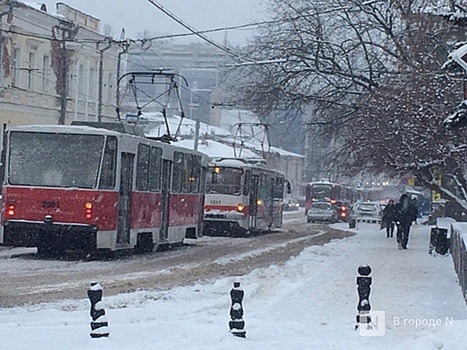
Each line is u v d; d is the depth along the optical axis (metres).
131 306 15.70
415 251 33.06
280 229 52.09
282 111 42.16
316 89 40.44
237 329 12.51
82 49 55.47
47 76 51.81
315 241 40.22
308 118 42.75
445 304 17.45
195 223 33.91
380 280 21.52
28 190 24.27
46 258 24.88
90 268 22.48
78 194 24.09
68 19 53.97
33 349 10.97
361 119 35.03
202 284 19.94
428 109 28.17
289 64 40.06
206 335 12.34
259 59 39.91
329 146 42.75
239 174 41.38
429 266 26.06
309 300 17.30
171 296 17.28
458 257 21.86
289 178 109.75
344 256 29.83
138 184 26.53
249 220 42.12
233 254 30.30
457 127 16.14
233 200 41.19
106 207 24.31
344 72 38.97
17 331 12.29
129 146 25.56
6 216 24.34
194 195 33.59
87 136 24.50
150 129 75.19
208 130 85.50
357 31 37.72
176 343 11.67
